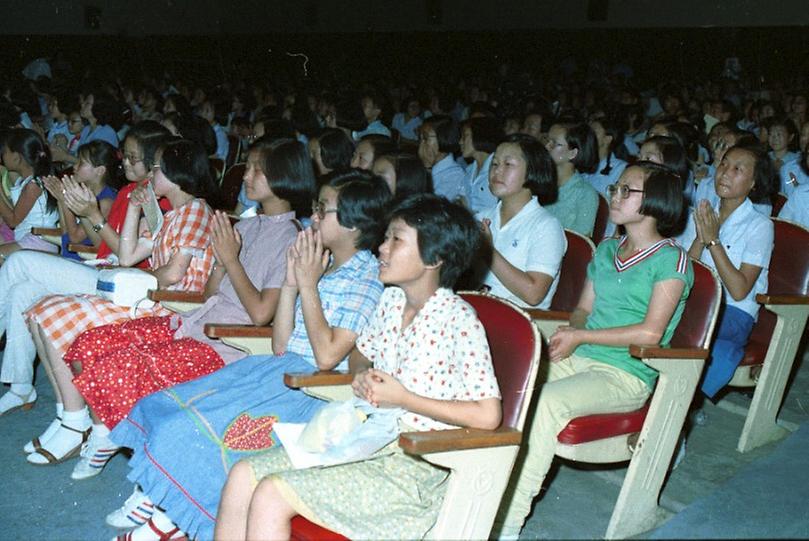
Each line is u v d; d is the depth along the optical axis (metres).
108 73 13.56
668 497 2.87
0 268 3.55
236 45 14.84
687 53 13.18
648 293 2.66
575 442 2.52
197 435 2.43
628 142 6.54
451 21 14.43
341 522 1.95
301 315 2.57
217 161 5.60
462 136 4.76
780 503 2.41
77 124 7.29
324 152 3.84
